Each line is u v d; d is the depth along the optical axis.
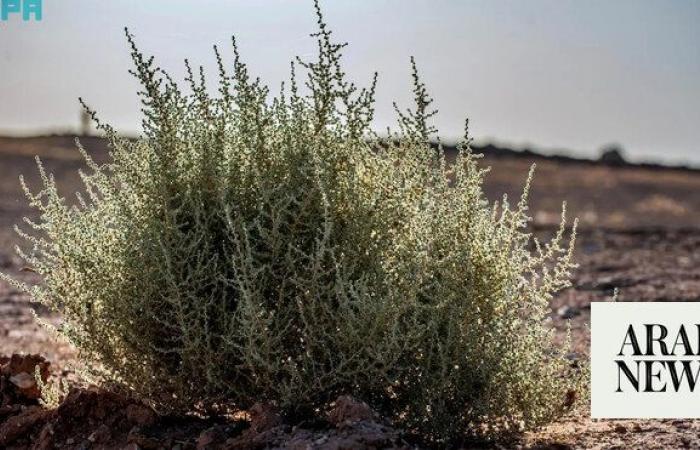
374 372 4.31
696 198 36.03
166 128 4.46
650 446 4.40
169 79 4.48
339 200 4.48
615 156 55.06
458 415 4.43
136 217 4.46
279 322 4.38
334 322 4.33
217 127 4.54
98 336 4.50
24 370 4.90
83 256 4.51
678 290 9.20
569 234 14.52
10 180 27.50
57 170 31.22
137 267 4.37
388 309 4.17
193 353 4.37
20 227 15.10
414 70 4.55
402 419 4.46
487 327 4.41
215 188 4.50
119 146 4.62
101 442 4.29
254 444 4.01
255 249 4.42
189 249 4.29
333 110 4.54
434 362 4.40
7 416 4.61
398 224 4.56
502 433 4.51
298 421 4.33
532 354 4.56
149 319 4.43
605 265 10.98
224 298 4.33
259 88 4.56
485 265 4.49
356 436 3.89
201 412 4.59
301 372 4.37
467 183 4.56
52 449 4.28
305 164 4.44
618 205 29.25
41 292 4.69
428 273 4.42
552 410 4.63
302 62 4.52
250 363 4.19
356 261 4.39
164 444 4.23
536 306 4.63
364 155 4.62
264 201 4.41
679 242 13.66
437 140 4.58
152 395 4.54
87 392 4.45
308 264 4.40
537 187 34.62
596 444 4.45
